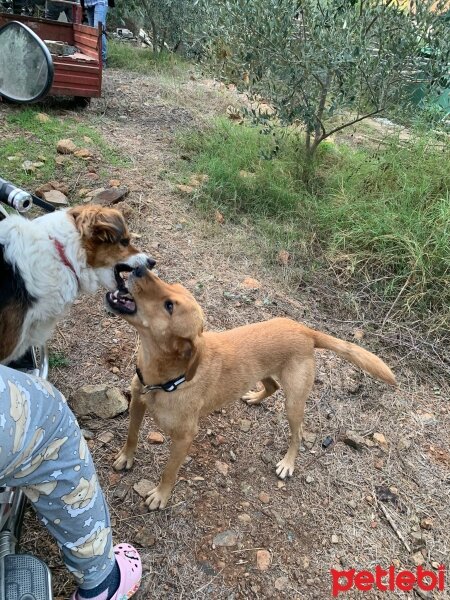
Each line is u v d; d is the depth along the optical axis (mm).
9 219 1009
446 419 1476
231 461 1218
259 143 2566
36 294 1008
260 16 2057
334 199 2221
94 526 712
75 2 3453
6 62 1052
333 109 2146
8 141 2182
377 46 2293
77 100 2787
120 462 1114
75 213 1070
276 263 1947
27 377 630
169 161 2383
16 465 596
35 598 641
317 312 1773
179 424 1017
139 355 1032
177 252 1835
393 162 2354
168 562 979
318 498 1185
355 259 1938
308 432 1344
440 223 1981
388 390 1526
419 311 1817
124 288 1059
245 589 972
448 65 2117
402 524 1169
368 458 1308
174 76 3854
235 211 2164
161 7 4281
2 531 738
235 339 1146
